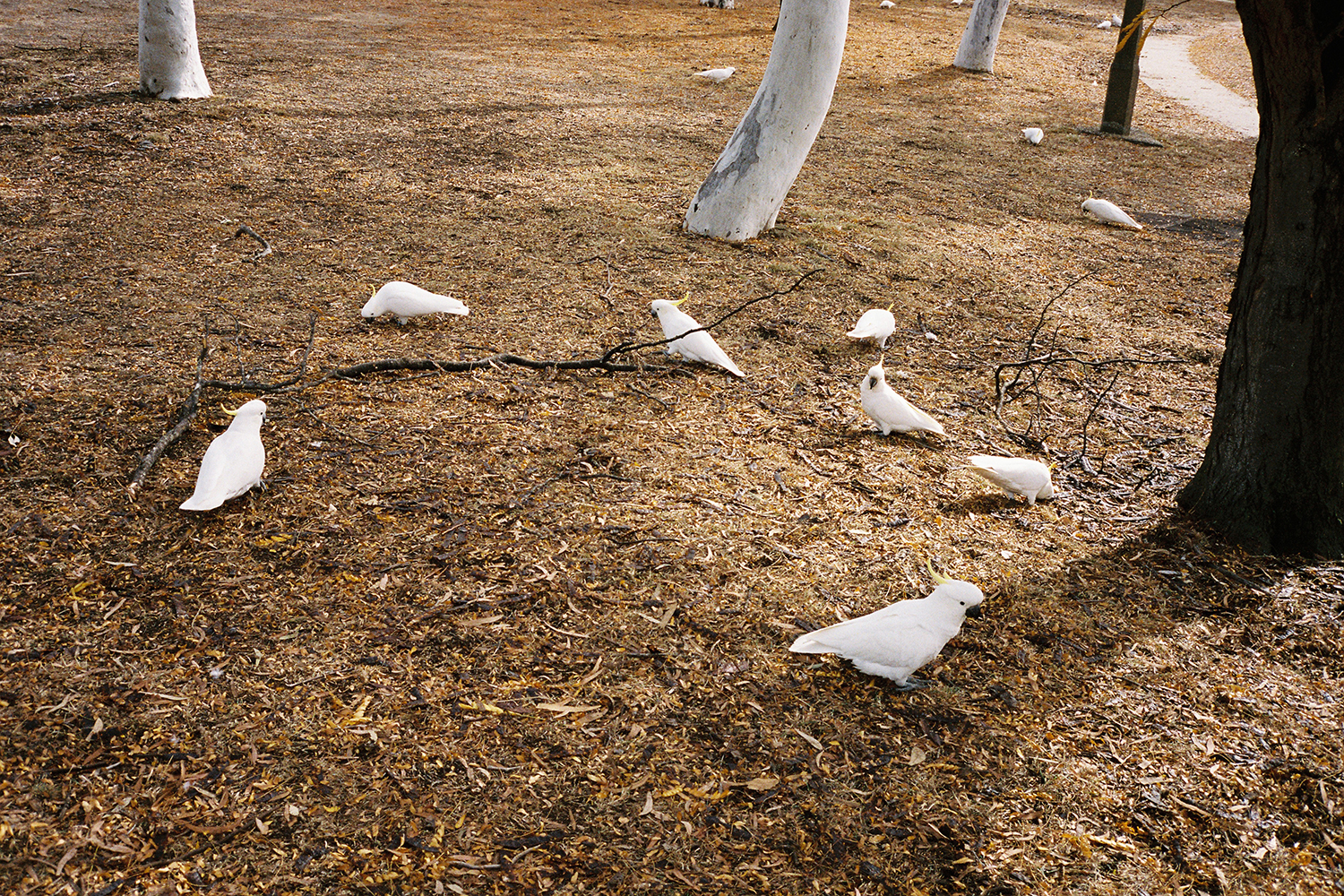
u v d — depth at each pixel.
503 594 3.91
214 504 4.03
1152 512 4.97
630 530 4.45
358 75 14.59
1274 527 4.61
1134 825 3.06
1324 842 3.03
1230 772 3.29
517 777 3.06
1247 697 3.66
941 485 5.14
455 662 3.53
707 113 14.37
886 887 2.78
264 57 15.21
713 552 4.33
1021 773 3.24
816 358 6.75
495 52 17.61
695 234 9.08
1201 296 8.71
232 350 5.93
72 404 5.05
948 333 7.41
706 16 23.69
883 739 3.35
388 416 5.30
